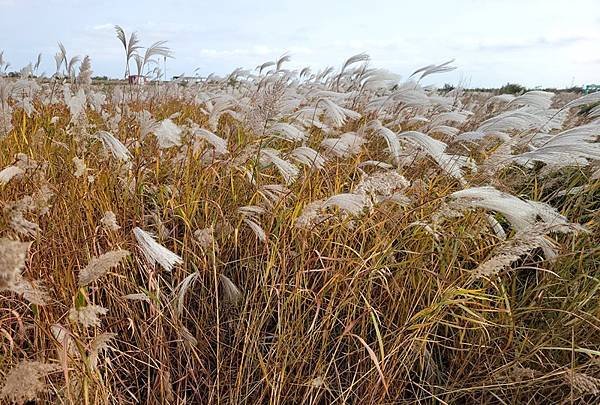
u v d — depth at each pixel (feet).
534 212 6.46
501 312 7.30
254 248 8.36
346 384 6.95
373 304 7.47
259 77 20.40
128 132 11.34
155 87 21.74
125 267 7.47
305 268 7.72
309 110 12.64
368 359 6.95
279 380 6.14
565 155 7.51
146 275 7.26
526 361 7.04
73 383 5.14
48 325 5.40
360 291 6.99
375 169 11.34
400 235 7.87
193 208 8.59
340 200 6.26
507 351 7.19
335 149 9.61
